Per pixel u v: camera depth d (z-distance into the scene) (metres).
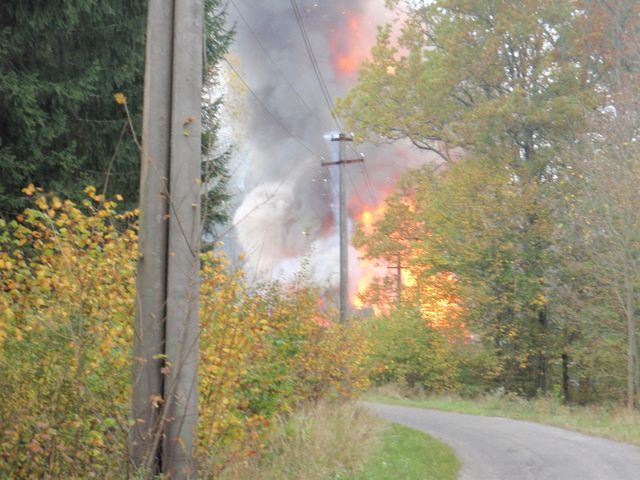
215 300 7.68
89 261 6.93
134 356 6.43
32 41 12.45
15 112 11.88
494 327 33.81
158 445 6.43
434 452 13.58
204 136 15.29
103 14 13.28
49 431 6.20
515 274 32.22
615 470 12.48
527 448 15.15
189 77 6.63
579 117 32.25
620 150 25.58
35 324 6.73
